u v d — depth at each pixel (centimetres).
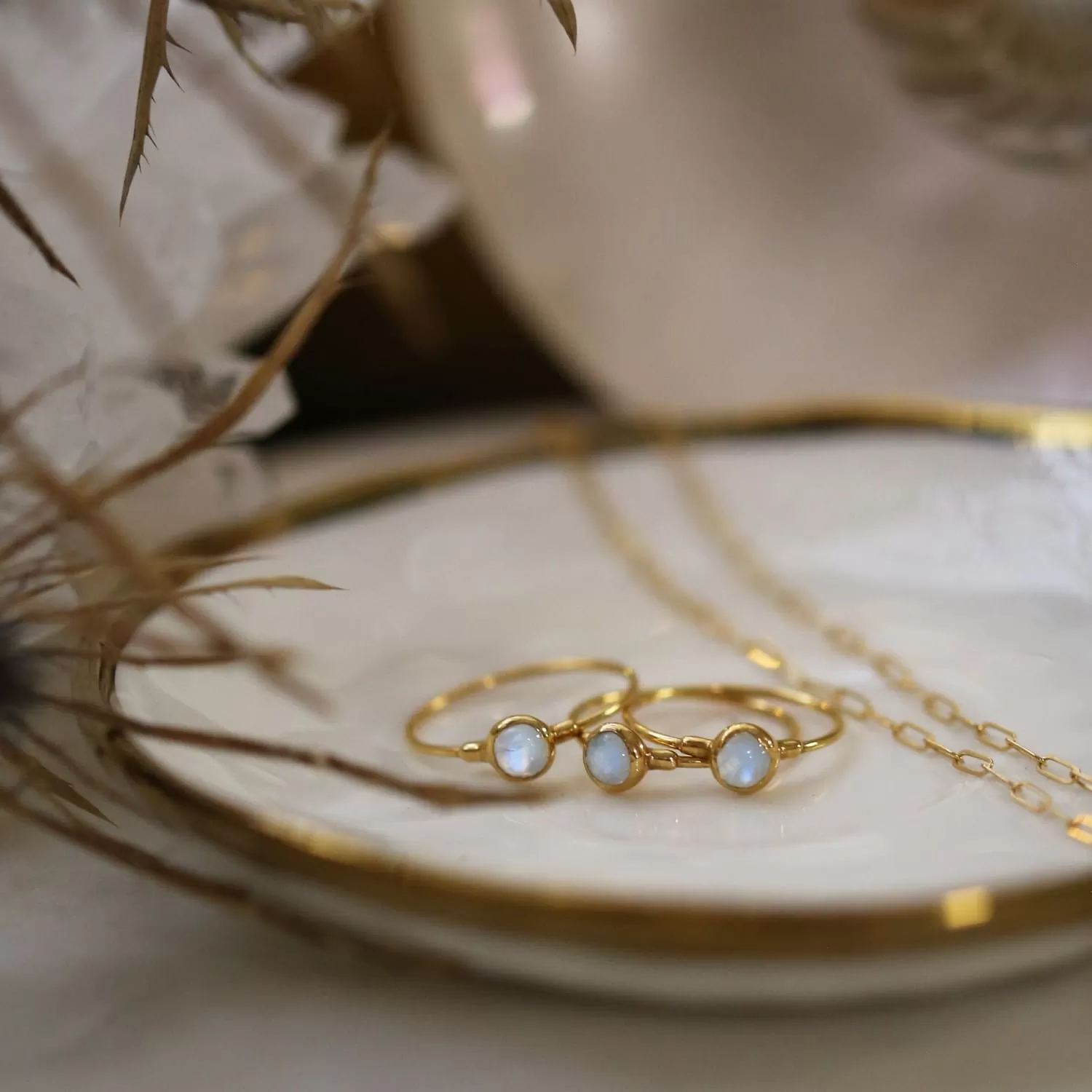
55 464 20
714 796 20
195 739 18
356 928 17
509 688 22
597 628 23
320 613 23
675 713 22
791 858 18
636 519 26
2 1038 18
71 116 22
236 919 19
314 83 28
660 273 30
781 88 29
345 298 33
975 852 18
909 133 29
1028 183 29
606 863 18
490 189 29
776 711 22
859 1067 18
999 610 23
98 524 18
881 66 28
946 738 21
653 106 29
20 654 18
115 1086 18
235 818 17
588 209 29
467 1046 18
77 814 19
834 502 26
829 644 23
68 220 22
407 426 34
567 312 30
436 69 28
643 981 17
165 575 20
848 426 27
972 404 26
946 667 22
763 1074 18
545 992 18
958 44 26
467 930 17
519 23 28
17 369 20
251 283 24
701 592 24
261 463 30
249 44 23
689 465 27
